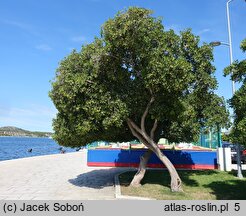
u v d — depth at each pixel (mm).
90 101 11602
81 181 15656
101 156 22031
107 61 11977
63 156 31781
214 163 20516
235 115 10320
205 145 25984
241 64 10281
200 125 15867
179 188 12734
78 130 12000
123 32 10977
